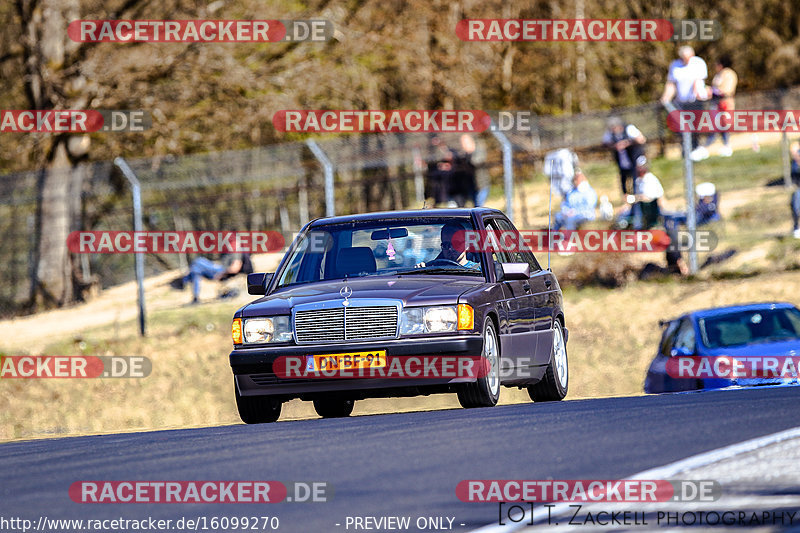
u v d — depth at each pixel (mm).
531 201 116750
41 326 98188
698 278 83812
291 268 39438
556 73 156375
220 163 99938
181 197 132875
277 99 121062
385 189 127438
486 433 25953
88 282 112875
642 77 162750
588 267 87438
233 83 119938
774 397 29906
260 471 22281
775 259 86312
